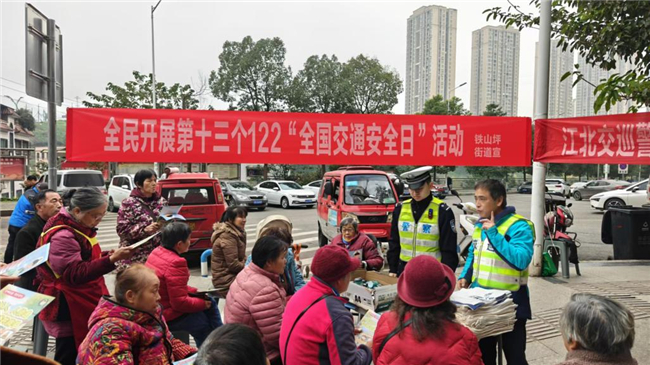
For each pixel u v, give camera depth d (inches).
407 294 73.9
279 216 148.1
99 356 81.7
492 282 113.8
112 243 441.7
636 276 257.3
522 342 111.3
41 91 153.6
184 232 129.4
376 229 313.3
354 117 192.1
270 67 1115.9
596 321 63.9
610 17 216.4
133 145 181.0
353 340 80.6
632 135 202.5
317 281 83.7
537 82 238.1
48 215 151.6
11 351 44.0
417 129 195.2
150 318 90.0
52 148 158.6
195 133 184.7
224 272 167.2
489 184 113.4
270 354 101.2
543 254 254.5
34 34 147.7
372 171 355.3
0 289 82.4
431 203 145.9
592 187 946.1
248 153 187.8
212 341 55.5
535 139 218.2
